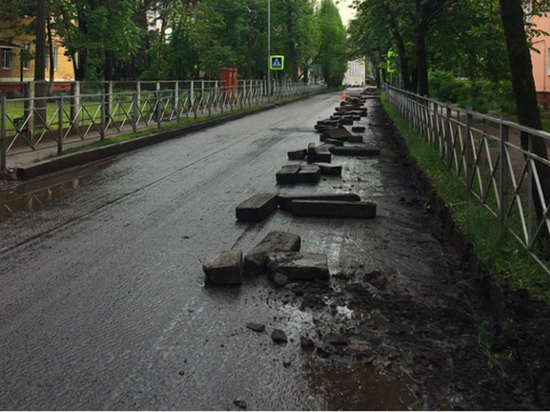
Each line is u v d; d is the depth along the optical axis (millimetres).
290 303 4238
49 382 3129
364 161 11883
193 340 3635
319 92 72500
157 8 43156
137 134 15305
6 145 10203
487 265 4395
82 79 22656
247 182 9359
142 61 50312
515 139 5000
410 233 6324
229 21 46375
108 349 3516
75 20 24172
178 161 11805
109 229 6430
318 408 2883
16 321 3951
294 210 7074
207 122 20891
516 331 3447
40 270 5043
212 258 4797
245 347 3537
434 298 4344
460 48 18500
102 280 4770
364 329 3797
